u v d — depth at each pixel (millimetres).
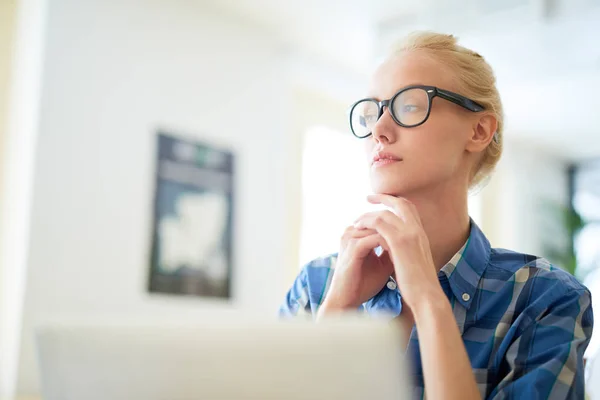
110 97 3928
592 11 3715
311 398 603
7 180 3754
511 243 7234
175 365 631
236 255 4531
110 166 3875
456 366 884
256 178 4738
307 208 5336
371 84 1201
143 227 3996
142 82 4109
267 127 4871
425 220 1152
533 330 1031
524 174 7469
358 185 5746
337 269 1136
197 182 4340
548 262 1151
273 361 612
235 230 4543
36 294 3486
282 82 5027
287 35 4941
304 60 5172
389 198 1102
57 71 3695
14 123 3797
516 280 1113
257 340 617
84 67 3822
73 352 662
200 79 4449
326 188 5504
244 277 4562
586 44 4230
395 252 1014
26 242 3480
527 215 7465
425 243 1042
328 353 604
